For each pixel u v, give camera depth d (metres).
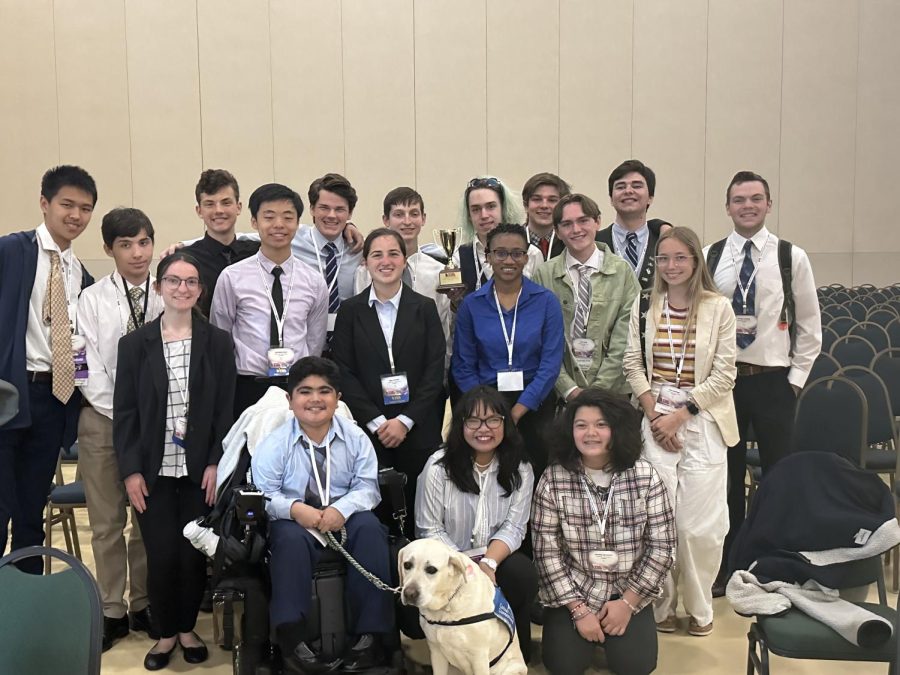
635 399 3.43
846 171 9.74
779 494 2.48
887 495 2.38
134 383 2.88
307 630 2.44
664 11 9.51
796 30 9.58
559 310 3.24
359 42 9.41
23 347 2.96
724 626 3.15
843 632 2.14
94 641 1.68
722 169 9.66
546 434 2.87
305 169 9.45
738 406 3.50
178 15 9.23
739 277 3.45
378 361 3.17
